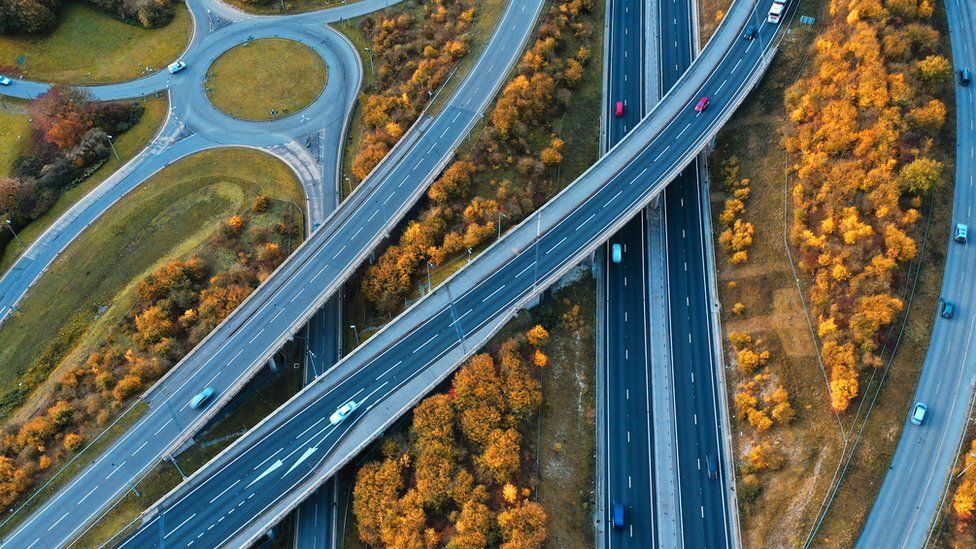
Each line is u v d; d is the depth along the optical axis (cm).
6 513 10538
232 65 16925
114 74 16838
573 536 10406
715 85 14575
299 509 10806
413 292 12850
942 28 13838
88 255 13650
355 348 12444
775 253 12388
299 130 15625
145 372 11694
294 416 11188
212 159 15125
